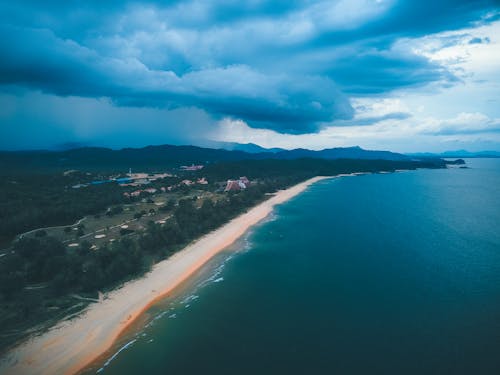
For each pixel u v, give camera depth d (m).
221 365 42.66
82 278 64.62
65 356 44.59
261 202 175.00
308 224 123.62
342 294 62.06
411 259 81.12
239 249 92.56
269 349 45.75
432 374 39.38
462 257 81.62
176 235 96.25
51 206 131.50
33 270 67.12
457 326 49.59
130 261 73.88
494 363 40.94
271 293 63.56
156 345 47.16
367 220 129.62
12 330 50.09
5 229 101.44
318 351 44.88
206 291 65.00
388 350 44.47
